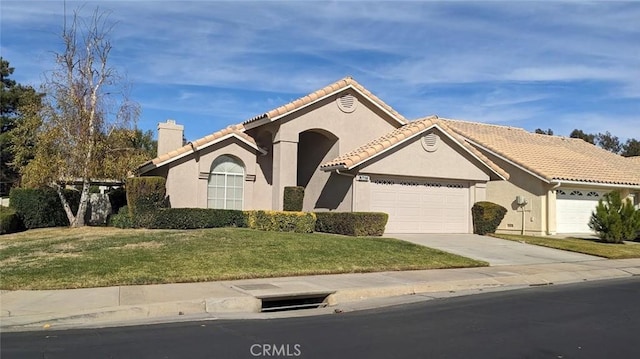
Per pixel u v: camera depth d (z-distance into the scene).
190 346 7.01
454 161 22.89
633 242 23.12
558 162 27.77
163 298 9.76
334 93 22.48
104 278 11.23
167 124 25.20
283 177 21.53
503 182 27.00
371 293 11.17
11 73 44.66
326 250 15.29
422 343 7.25
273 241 15.89
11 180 40.84
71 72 21.92
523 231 25.95
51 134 20.98
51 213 23.03
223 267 12.66
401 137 21.39
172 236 16.33
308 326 8.33
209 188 21.72
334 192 22.27
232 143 22.02
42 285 10.64
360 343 7.23
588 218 27.06
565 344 7.26
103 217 24.39
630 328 8.29
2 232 19.78
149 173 22.72
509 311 9.66
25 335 7.62
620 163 32.09
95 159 21.86
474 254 17.39
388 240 17.95
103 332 7.83
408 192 22.16
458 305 10.27
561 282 13.77
